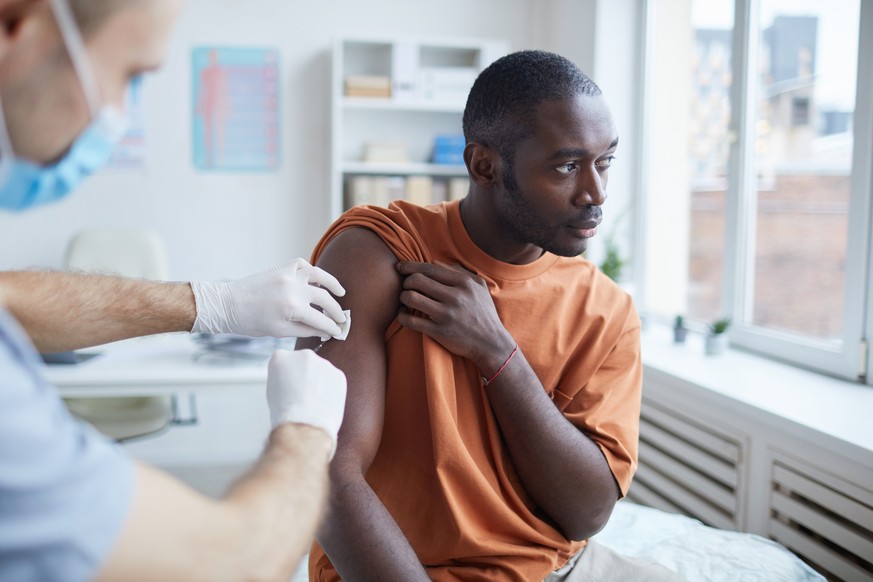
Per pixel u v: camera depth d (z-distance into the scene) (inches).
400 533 35.4
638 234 125.3
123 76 22.5
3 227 134.9
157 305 39.6
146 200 139.6
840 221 82.5
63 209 136.7
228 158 141.6
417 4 146.0
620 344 44.2
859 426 65.2
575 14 132.3
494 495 39.3
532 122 36.8
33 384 19.3
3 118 21.1
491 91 38.5
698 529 59.1
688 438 85.4
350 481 34.8
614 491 41.8
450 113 150.1
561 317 42.2
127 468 20.0
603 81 123.7
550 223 38.2
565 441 39.6
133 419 99.9
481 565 39.8
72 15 20.7
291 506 23.0
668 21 116.6
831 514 66.4
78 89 21.4
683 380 84.0
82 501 18.6
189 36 138.5
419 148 149.8
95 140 22.8
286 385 29.4
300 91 142.9
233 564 20.8
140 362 90.7
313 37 142.5
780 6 91.3
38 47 20.6
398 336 40.1
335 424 28.9
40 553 18.2
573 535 42.5
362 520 34.3
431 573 39.3
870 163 76.2
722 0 103.7
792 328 91.7
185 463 141.0
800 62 88.0
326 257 41.8
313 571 42.5
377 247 40.4
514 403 38.7
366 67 144.7
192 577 20.1
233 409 142.0
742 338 99.3
